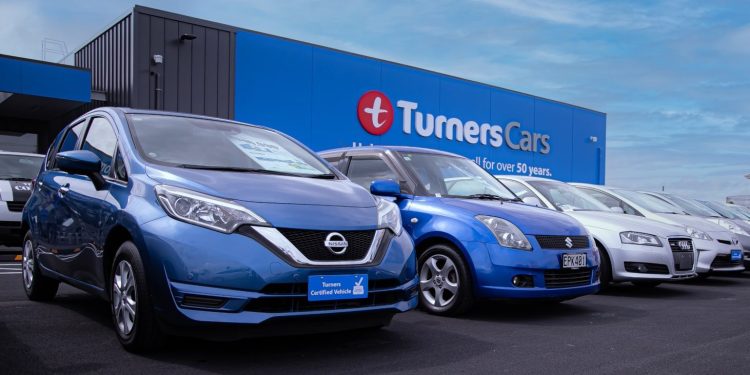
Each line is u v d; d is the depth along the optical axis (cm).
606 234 736
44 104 1556
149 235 354
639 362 392
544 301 644
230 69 1562
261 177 408
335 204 391
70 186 477
